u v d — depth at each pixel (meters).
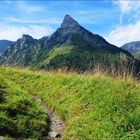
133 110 13.90
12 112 15.22
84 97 18.05
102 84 18.69
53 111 18.59
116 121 13.20
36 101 20.11
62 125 15.84
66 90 21.44
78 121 15.07
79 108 17.00
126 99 15.05
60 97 20.92
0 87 19.05
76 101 18.23
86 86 19.62
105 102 15.72
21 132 13.57
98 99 16.69
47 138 13.91
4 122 13.59
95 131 13.14
